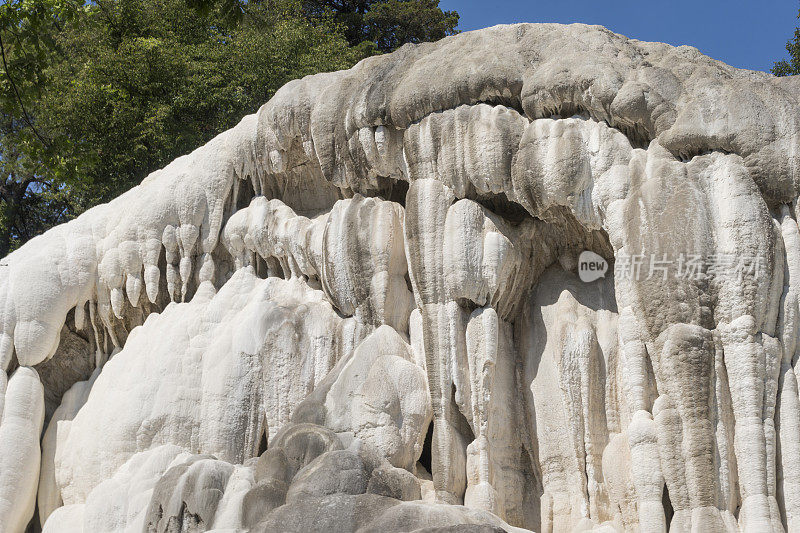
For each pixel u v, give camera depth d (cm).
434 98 1472
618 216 1326
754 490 1184
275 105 1664
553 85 1398
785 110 1321
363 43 3139
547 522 1366
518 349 1484
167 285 1722
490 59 1473
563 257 1498
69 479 1616
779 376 1234
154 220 1722
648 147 1368
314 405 1438
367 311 1525
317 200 1736
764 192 1291
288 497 1251
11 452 1593
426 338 1431
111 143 2631
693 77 1394
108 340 1767
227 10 1520
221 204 1716
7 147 2612
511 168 1416
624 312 1322
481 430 1386
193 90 2706
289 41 2866
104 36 2819
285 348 1549
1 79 1656
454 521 1176
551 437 1399
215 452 1535
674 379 1241
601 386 1390
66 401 1714
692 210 1274
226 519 1318
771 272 1247
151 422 1566
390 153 1530
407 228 1473
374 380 1434
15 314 1684
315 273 1630
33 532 1653
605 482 1346
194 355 1614
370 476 1285
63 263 1734
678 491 1217
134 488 1473
